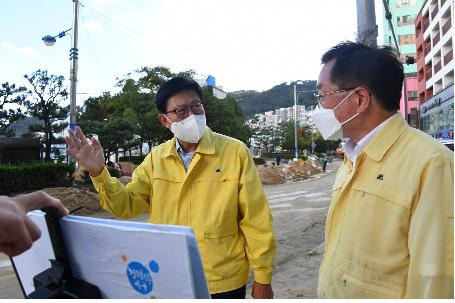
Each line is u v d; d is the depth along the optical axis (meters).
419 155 1.32
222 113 31.77
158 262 0.81
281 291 4.10
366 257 1.39
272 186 19.78
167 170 2.21
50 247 1.01
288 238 7.13
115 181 2.12
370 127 1.56
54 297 0.92
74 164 18.39
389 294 1.32
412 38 47.94
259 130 70.00
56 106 23.75
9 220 0.78
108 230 0.88
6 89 23.41
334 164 50.09
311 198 13.63
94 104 33.25
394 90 1.51
